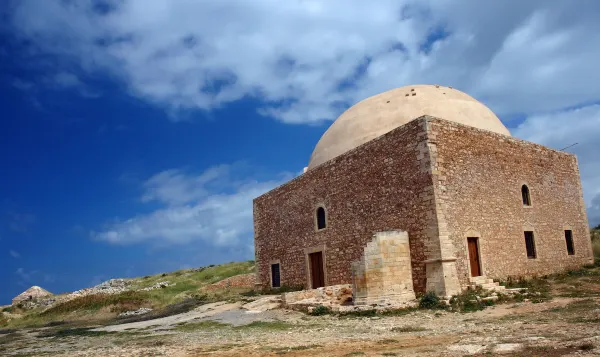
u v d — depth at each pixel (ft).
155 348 42.29
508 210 70.74
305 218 88.28
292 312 62.13
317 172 85.15
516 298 56.54
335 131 88.63
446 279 57.57
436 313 50.93
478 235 64.23
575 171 88.58
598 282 66.44
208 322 59.67
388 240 61.11
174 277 172.45
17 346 55.57
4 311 131.85
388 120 80.43
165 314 80.84
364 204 72.43
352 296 62.18
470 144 66.90
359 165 74.13
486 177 68.18
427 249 60.08
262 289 102.47
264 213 103.81
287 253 93.91
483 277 63.05
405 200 64.34
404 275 61.31
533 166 78.48
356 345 35.78
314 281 85.87
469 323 42.80
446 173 62.03
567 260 81.05
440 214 59.62
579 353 25.49
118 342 49.24
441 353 29.53
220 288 122.62
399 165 65.82
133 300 111.14
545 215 78.43
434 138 62.03
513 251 69.77
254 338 44.24
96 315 101.09
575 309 44.39
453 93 86.53
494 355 27.43
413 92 84.23
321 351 34.37
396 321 48.11
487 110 84.48
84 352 43.86
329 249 80.53
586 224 88.07
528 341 30.40
